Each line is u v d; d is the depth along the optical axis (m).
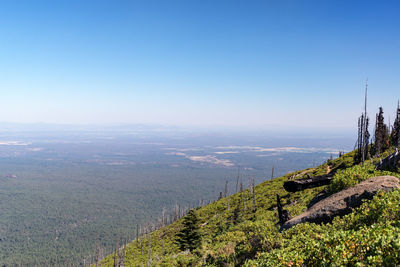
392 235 5.71
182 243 44.75
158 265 25.61
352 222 9.20
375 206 8.80
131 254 79.00
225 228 43.06
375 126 50.94
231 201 74.75
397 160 20.33
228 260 13.57
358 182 14.15
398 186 11.11
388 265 5.02
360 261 5.55
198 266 16.98
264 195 60.00
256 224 16.05
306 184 20.16
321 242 7.00
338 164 59.56
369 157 47.91
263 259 8.66
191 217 43.88
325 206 12.17
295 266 6.82
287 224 13.48
